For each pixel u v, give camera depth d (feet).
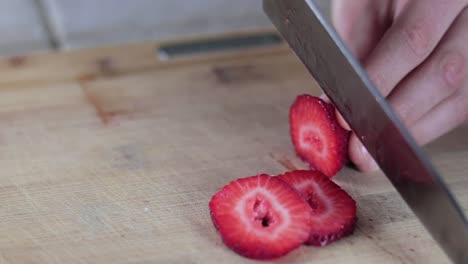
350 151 0.97
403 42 0.94
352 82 0.87
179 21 1.56
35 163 1.03
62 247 0.89
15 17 1.51
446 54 0.97
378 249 0.88
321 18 0.88
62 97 1.18
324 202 0.91
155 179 0.99
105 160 1.03
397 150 0.84
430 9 0.95
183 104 1.15
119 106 1.15
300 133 1.01
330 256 0.87
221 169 1.01
